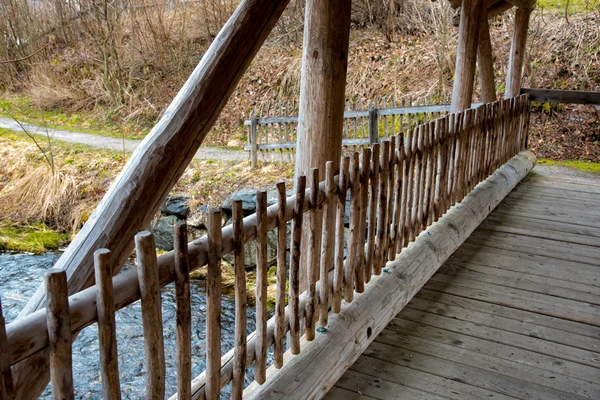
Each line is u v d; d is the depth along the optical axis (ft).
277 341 6.96
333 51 8.54
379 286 9.54
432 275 11.90
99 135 37.40
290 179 26.23
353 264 8.71
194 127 6.14
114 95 42.34
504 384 7.90
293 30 42.06
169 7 47.21
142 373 14.40
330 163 7.63
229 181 26.68
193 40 45.42
